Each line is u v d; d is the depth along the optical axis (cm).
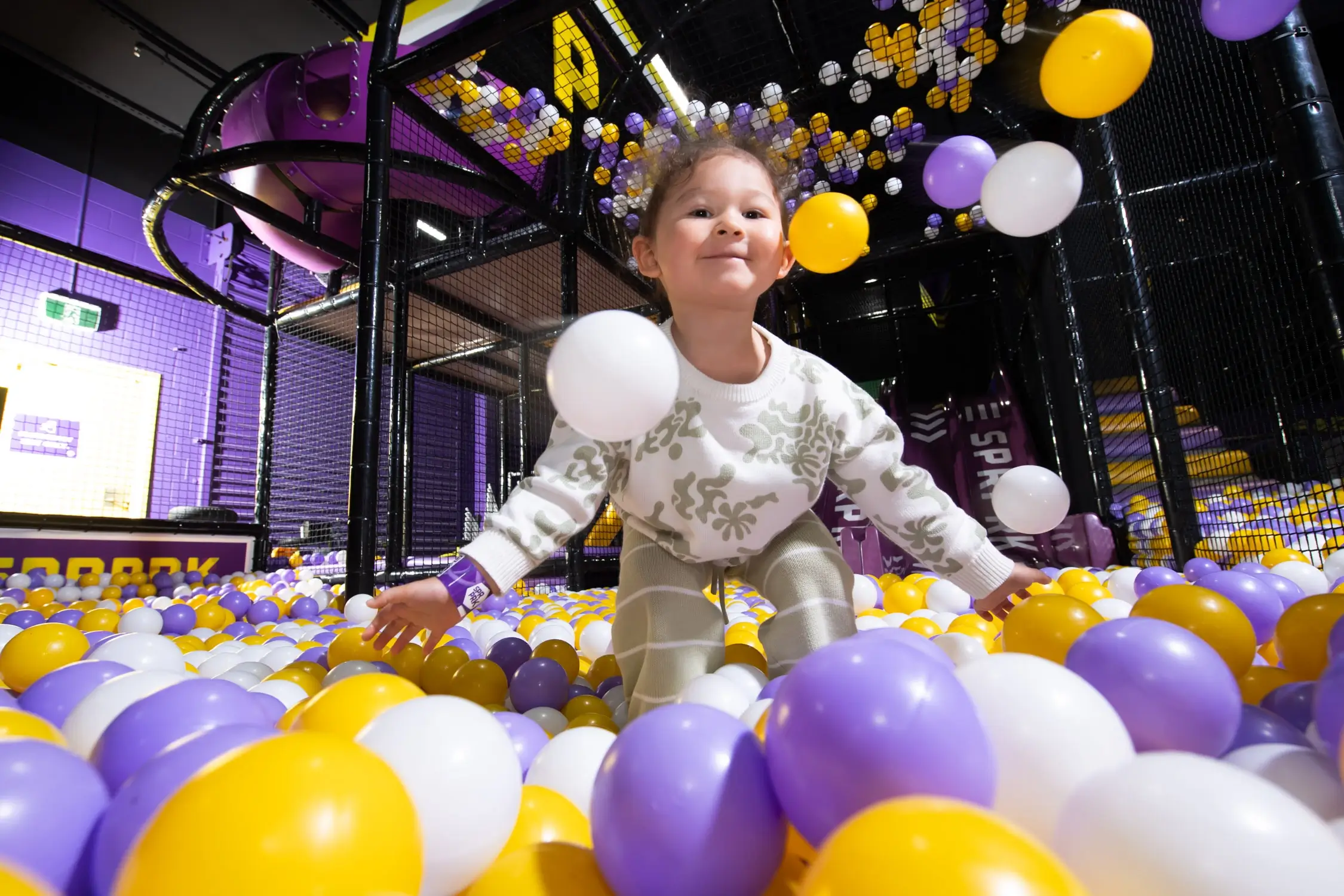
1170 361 370
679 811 56
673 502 138
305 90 481
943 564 145
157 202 459
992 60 403
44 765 61
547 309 569
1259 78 209
